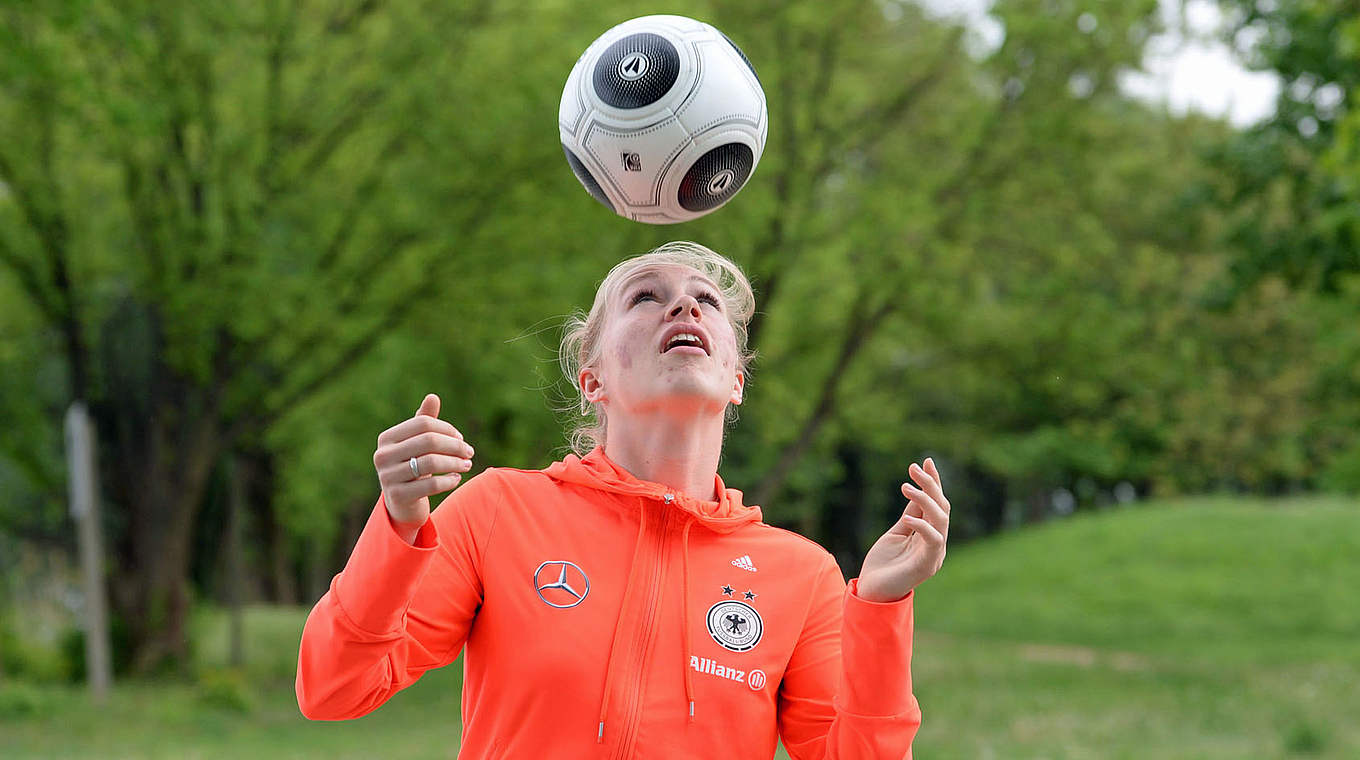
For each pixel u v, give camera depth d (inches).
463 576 123.5
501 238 796.6
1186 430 1525.6
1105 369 995.9
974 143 888.3
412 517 111.0
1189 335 1075.9
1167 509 1593.3
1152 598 1219.9
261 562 1615.4
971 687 803.4
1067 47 867.4
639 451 132.2
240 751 570.6
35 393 982.4
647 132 154.0
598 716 117.5
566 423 165.8
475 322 832.9
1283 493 2222.0
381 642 112.2
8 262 861.8
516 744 118.4
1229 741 551.2
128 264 839.7
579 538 125.4
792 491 2009.1
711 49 157.9
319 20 803.4
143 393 947.3
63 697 746.2
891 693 118.4
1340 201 637.3
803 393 1029.8
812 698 127.9
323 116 780.6
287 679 922.7
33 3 572.1
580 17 776.3
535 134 753.0
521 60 768.3
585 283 784.9
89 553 738.2
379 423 940.0
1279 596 1173.1
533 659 119.1
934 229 898.7
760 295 872.9
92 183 866.1
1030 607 1253.7
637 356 130.9
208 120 768.9
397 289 822.5
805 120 882.1
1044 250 952.3
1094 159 933.2
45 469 969.5
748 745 121.3
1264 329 1309.1
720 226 829.2
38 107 704.4
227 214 786.8
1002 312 978.7
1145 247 1034.7
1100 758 505.0
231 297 759.7
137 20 687.1
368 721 727.1
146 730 650.2
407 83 745.0
